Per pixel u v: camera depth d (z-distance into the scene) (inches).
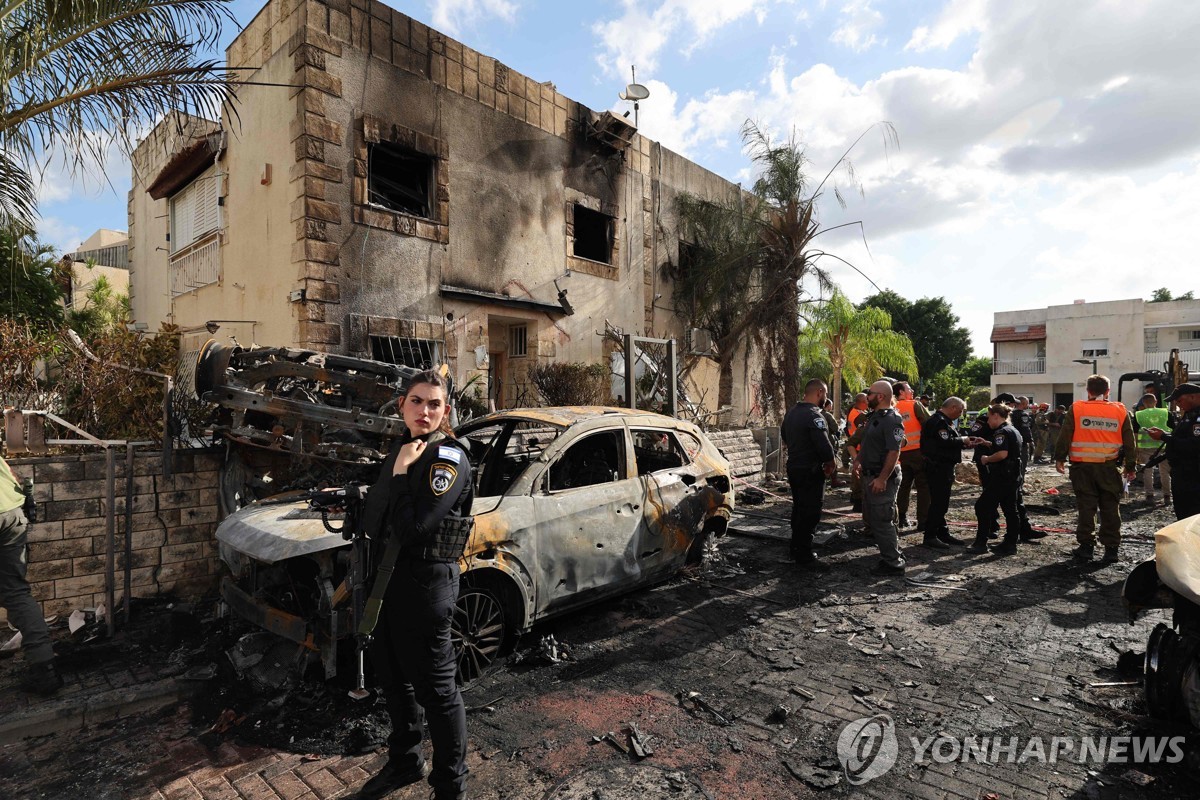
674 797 101.2
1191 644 115.3
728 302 540.4
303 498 163.0
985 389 1501.0
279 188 306.0
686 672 146.7
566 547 158.7
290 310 298.5
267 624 134.6
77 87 191.8
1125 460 235.9
